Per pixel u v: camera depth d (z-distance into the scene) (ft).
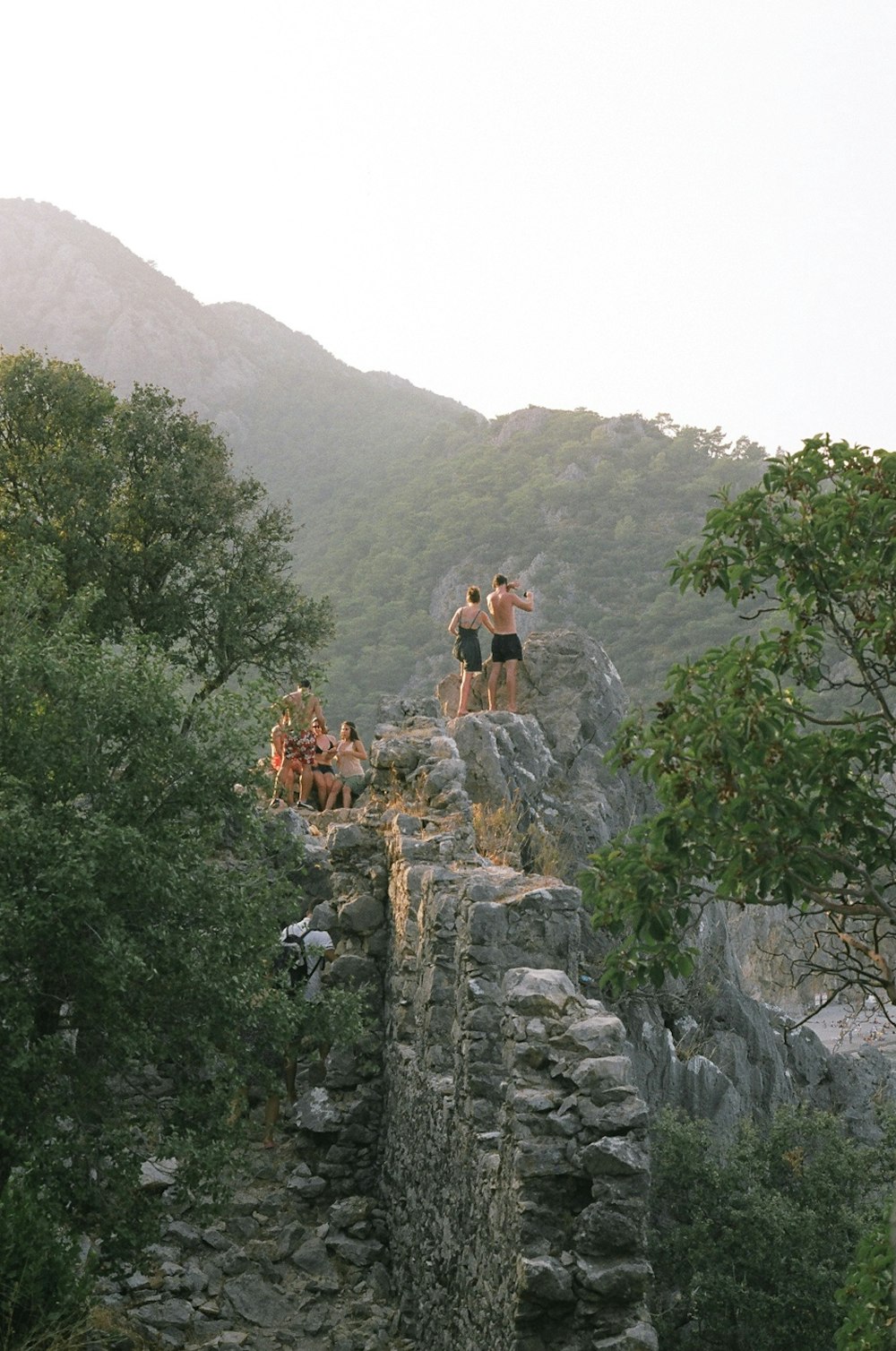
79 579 92.73
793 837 26.96
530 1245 24.00
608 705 85.76
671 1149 67.26
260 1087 43.42
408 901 39.96
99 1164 28.45
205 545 101.19
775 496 30.25
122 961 27.32
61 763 29.84
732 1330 62.08
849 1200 67.31
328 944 43.98
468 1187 29.19
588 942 72.43
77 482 95.20
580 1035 25.73
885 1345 25.09
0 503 94.53
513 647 78.95
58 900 27.30
